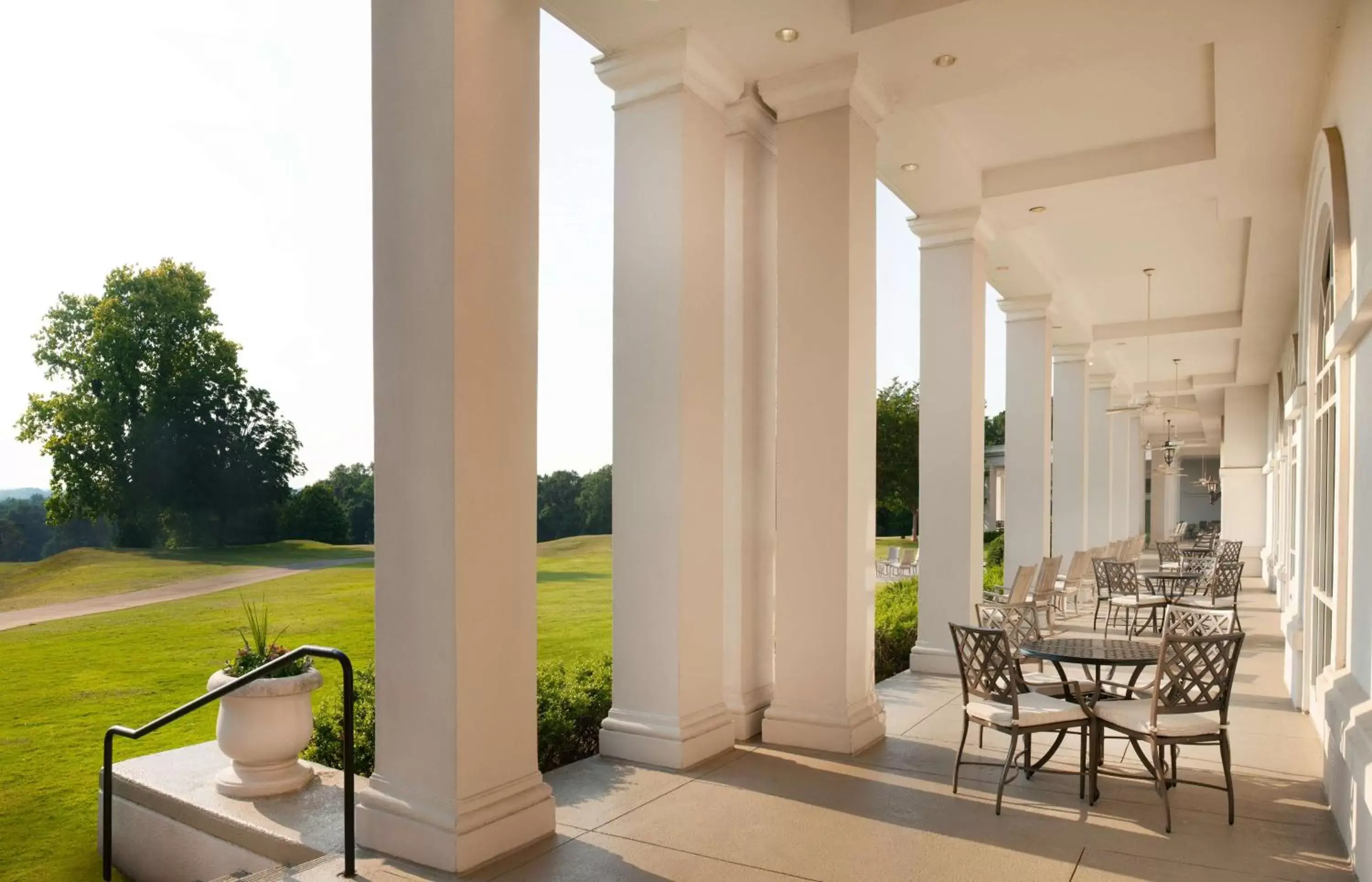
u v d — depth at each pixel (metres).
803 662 6.09
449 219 3.94
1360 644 4.91
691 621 5.68
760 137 6.62
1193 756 5.84
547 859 4.00
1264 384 21.34
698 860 4.02
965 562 8.82
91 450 18.56
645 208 5.81
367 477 29.00
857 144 6.19
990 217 9.14
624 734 5.65
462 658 3.89
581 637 13.91
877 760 5.67
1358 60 4.82
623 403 5.84
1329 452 6.24
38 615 14.52
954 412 8.94
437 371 3.96
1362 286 4.30
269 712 4.54
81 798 6.12
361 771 5.13
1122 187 8.23
